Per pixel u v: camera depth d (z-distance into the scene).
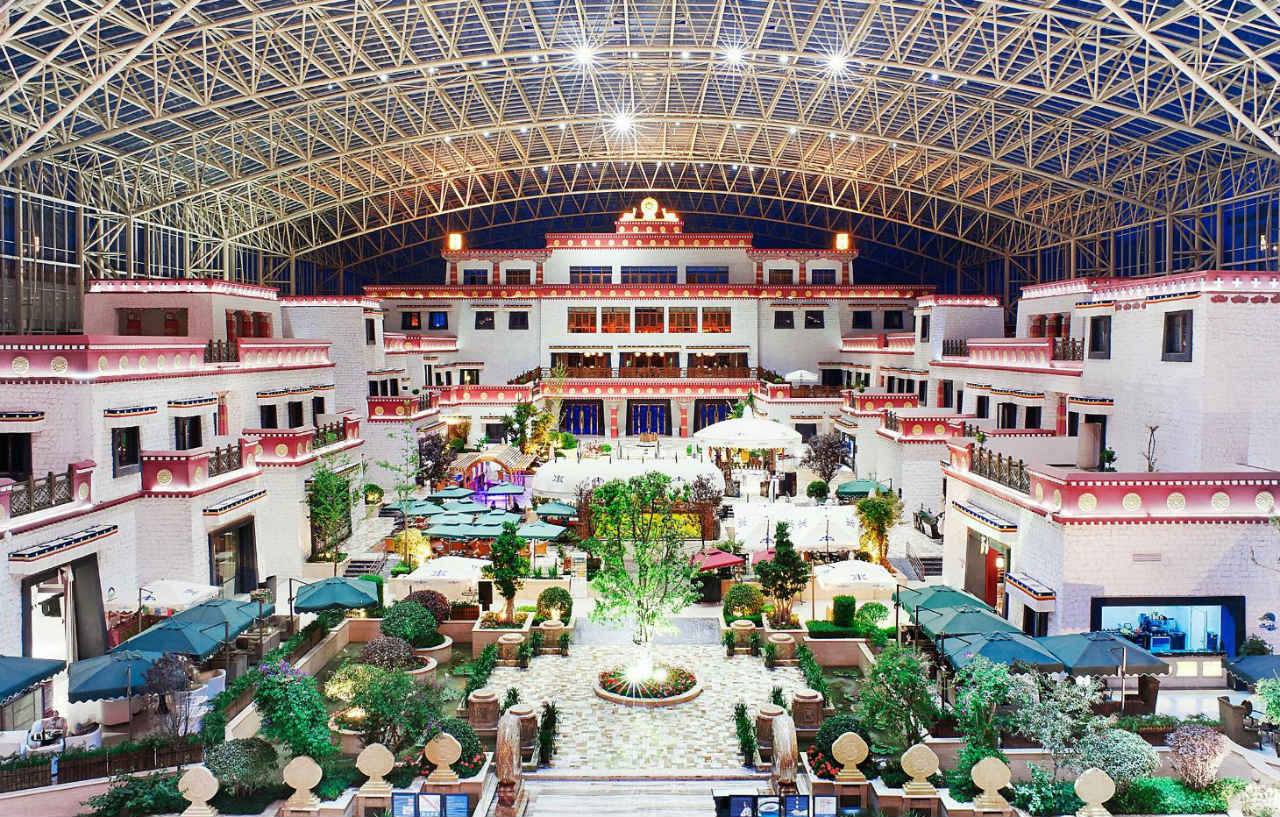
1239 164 47.00
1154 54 39.25
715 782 18.83
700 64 49.09
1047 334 36.75
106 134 40.16
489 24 42.59
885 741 19.73
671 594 25.03
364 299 47.56
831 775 17.73
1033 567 24.23
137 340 27.17
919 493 41.94
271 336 40.22
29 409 24.72
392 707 18.27
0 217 41.91
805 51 47.59
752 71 49.38
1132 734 17.17
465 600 30.38
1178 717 20.08
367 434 47.25
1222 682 22.41
